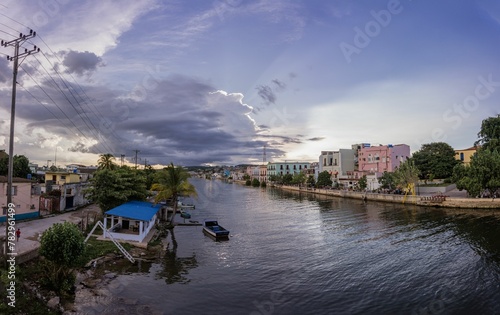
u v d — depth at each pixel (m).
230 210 68.50
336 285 23.83
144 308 19.69
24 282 18.86
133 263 27.97
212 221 46.41
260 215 60.38
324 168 121.06
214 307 20.27
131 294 21.62
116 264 27.44
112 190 41.66
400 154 98.69
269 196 106.06
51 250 19.31
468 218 49.34
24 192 38.34
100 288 21.91
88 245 29.20
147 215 36.06
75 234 20.11
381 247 34.06
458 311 19.70
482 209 57.69
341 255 31.39
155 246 33.66
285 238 39.50
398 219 50.94
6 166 62.94
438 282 24.09
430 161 84.31
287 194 112.75
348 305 20.62
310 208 70.06
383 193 79.50
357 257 30.62
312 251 33.09
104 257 27.70
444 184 79.75
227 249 34.34
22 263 20.83
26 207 38.62
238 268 27.75
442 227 43.28
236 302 21.00
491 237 36.75
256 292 22.62
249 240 38.69
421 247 33.59
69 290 20.41
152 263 28.67
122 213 34.56
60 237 19.52
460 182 61.25
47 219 38.97
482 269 26.41
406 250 32.62
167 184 46.94
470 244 34.00
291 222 51.62
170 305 20.36
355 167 112.00
